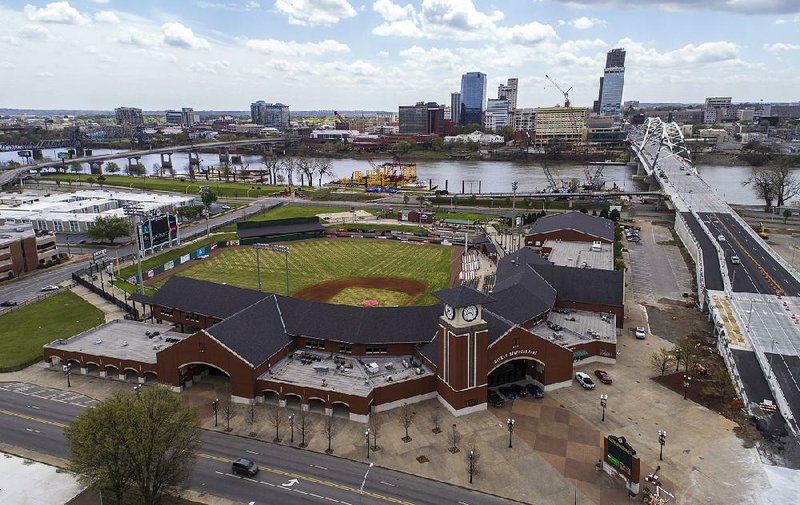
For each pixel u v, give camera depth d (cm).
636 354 10275
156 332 10438
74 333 11225
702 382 9100
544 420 8075
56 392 8931
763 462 7012
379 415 8200
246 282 15050
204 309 10475
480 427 7888
